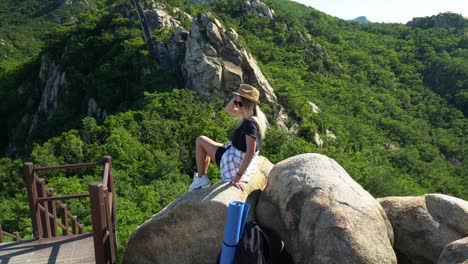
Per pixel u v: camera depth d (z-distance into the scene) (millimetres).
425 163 59375
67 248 5676
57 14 145000
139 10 65125
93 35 69000
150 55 53156
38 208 5902
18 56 116000
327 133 53062
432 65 104375
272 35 87438
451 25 141625
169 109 41125
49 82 69250
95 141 37875
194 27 47656
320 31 117438
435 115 84875
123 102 51344
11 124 75750
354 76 90375
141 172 29344
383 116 74688
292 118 49406
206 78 44969
